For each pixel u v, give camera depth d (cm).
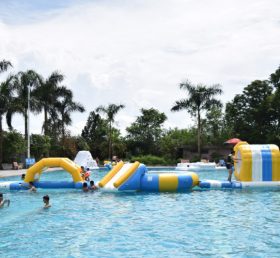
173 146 5269
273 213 1148
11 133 3709
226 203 1353
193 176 1745
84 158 3809
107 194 1617
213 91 4297
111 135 5072
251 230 918
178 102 4378
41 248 768
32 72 3956
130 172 1689
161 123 5481
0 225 990
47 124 4397
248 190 1733
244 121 4797
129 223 1009
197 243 800
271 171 1825
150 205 1316
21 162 3850
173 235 870
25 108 3731
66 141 4578
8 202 1302
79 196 1559
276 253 727
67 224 1000
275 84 4709
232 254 722
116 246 781
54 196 1566
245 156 1817
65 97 4609
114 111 4897
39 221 1042
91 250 752
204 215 1120
